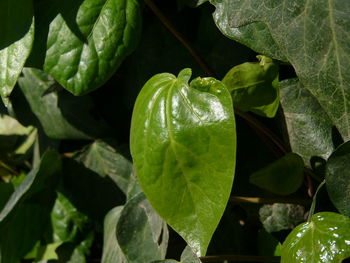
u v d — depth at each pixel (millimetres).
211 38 317
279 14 240
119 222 303
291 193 292
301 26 235
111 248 332
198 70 320
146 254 295
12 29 281
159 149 237
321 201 257
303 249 229
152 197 240
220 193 227
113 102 364
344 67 226
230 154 224
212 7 313
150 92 246
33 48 291
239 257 282
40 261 386
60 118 378
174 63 328
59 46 286
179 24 329
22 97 392
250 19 247
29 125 399
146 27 335
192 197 234
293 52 237
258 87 265
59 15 287
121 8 281
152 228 297
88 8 283
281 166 271
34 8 291
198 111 230
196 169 231
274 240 296
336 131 276
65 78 286
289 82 286
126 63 347
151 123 240
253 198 295
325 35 229
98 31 281
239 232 318
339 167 237
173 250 318
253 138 315
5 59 281
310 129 282
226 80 264
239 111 279
